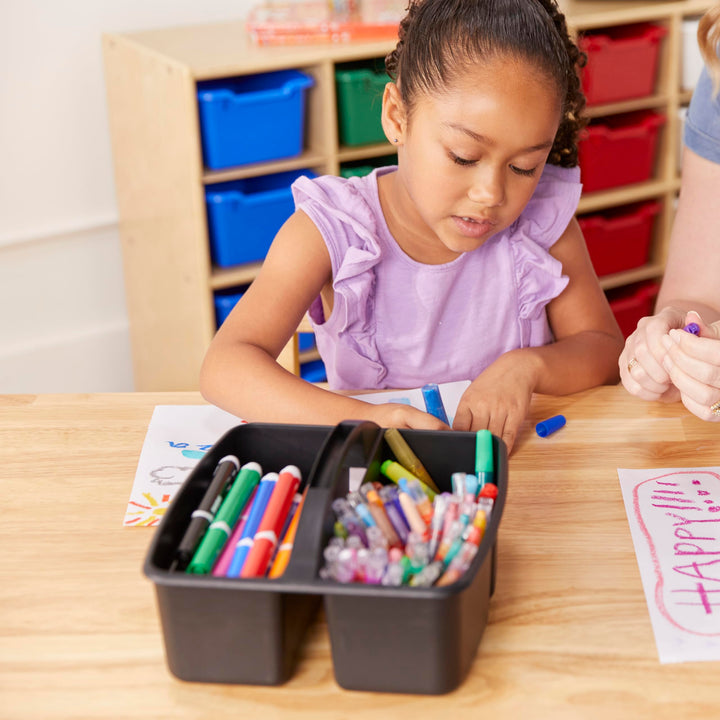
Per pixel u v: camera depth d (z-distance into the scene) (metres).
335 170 1.92
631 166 2.22
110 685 0.62
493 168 0.89
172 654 0.61
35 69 2.03
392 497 0.68
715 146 1.09
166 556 0.63
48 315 2.23
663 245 2.33
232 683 0.62
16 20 1.98
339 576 0.59
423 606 0.57
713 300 1.12
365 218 1.07
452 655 0.59
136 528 0.78
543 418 0.94
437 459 0.75
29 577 0.72
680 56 2.18
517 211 0.94
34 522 0.79
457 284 1.13
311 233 1.06
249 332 1.01
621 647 0.64
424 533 0.64
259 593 0.58
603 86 2.11
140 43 1.90
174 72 1.73
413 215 1.07
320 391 0.92
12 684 0.62
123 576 0.72
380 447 0.74
